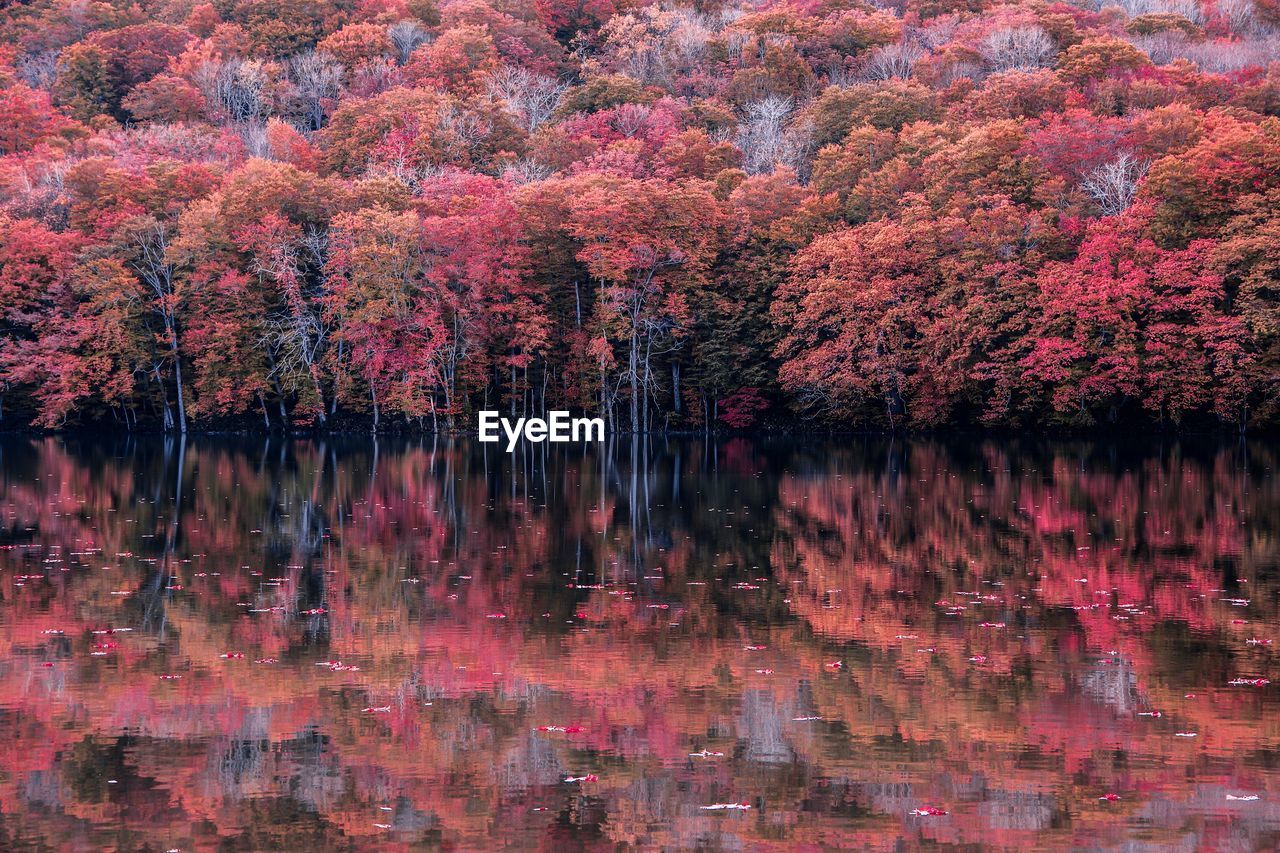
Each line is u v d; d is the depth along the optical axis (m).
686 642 22.50
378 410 77.25
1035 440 68.06
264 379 74.81
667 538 34.16
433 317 72.81
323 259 76.81
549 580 28.25
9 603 25.55
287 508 40.53
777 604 25.67
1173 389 61.91
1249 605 25.16
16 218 77.75
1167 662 20.86
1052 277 62.78
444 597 26.33
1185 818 14.60
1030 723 17.88
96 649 21.84
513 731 17.69
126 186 76.31
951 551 31.89
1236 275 61.22
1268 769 16.05
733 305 75.38
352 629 23.42
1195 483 46.88
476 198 74.81
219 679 20.11
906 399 72.25
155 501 42.16
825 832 14.38
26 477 50.22
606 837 14.27
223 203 75.88
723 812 14.93
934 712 18.44
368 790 15.66
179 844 14.08
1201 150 64.12
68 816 14.80
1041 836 14.20
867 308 68.50
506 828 14.49
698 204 74.38
